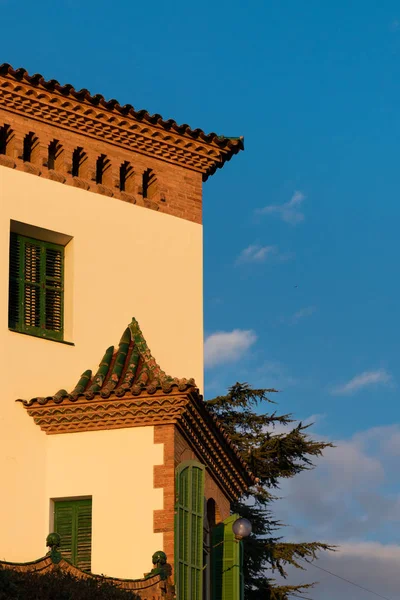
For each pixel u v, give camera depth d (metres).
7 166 35.62
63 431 33.81
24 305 35.53
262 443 47.94
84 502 33.41
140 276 37.44
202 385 37.72
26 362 34.66
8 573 27.84
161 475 32.75
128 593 29.81
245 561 46.53
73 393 33.50
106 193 37.38
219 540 36.16
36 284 35.88
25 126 36.19
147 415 33.12
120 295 36.88
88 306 36.25
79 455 33.56
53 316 35.97
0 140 35.84
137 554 32.34
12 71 35.34
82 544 33.00
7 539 32.84
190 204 39.25
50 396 33.97
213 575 35.91
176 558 32.12
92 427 33.59
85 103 36.66
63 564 29.52
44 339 35.16
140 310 37.16
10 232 35.62
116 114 37.25
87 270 36.50
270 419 48.97
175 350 37.50
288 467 47.94
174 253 38.38
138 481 32.91
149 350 35.47
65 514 33.41
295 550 47.00
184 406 32.84
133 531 32.53
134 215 37.81
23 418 34.00
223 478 37.44
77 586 28.70
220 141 39.25
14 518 33.06
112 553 32.50
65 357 35.38
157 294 37.62
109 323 36.47
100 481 33.19
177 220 38.75
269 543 47.25
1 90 35.59
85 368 35.62
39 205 35.97
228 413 49.12
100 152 37.50
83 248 36.56
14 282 35.50
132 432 33.34
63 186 36.56
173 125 38.16
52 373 35.03
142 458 33.00
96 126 37.25
